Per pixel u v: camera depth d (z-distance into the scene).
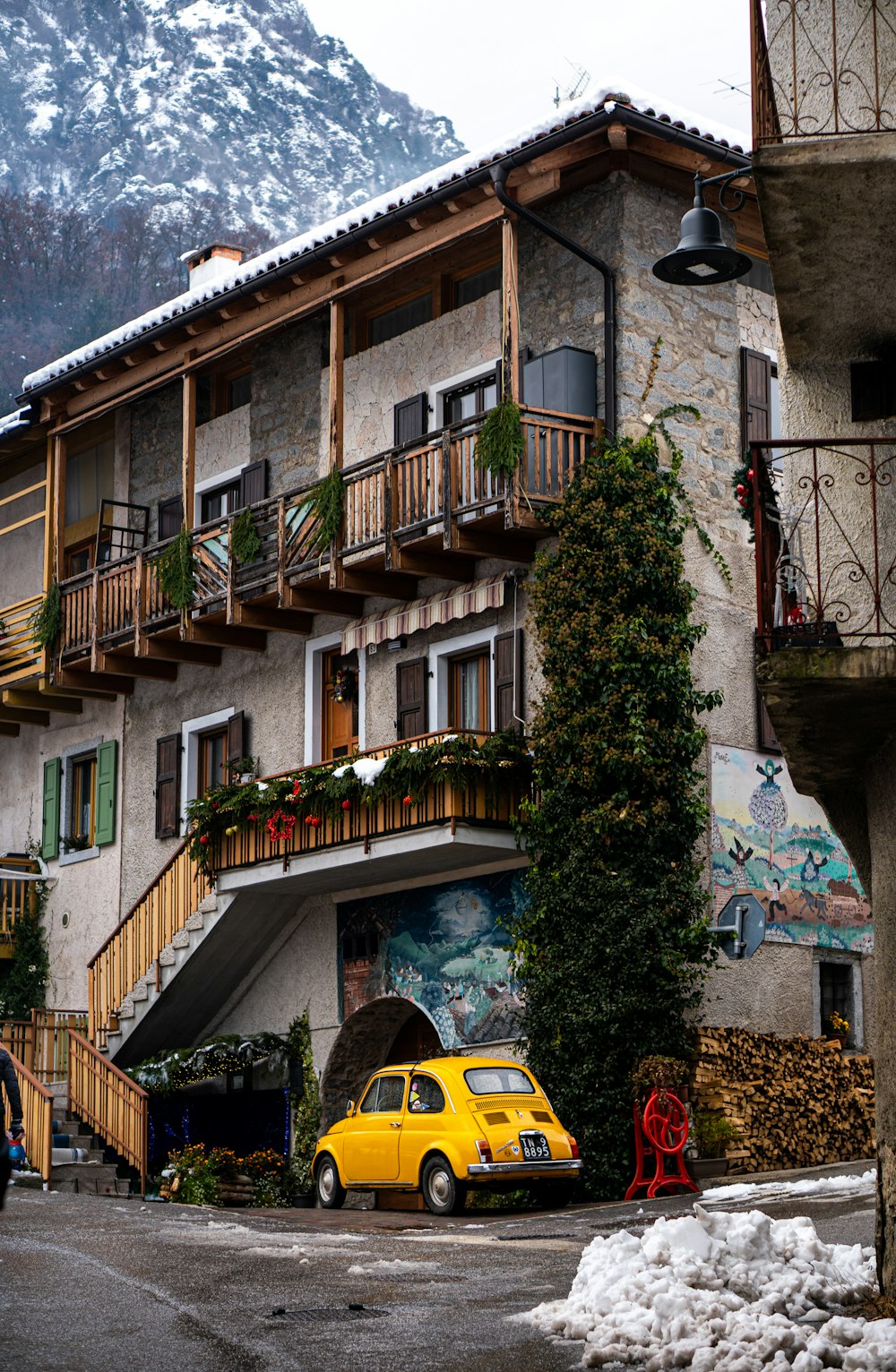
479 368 21.81
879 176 8.75
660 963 18.06
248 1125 23.05
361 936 21.78
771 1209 14.02
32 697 27.55
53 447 26.58
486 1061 16.97
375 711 22.28
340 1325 9.25
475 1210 17.19
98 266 119.94
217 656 24.94
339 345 21.53
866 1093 20.31
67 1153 21.47
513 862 19.81
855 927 21.19
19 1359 8.27
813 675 8.62
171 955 22.78
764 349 21.75
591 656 18.80
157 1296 10.32
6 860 27.95
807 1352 7.66
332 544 21.16
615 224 20.31
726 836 19.88
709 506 20.56
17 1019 27.16
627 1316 8.55
